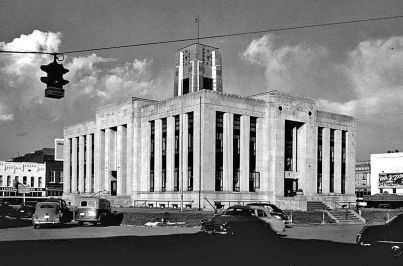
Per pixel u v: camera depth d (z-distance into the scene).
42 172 87.50
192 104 50.75
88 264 14.88
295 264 15.12
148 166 57.09
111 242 22.00
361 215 47.94
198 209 47.00
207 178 48.84
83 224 37.66
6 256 16.80
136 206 56.38
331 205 55.59
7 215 46.50
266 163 53.84
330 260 16.14
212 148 49.62
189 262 15.43
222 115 51.53
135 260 15.81
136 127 58.75
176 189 52.81
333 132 62.56
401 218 17.03
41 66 13.80
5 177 83.19
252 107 53.50
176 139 53.47
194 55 61.62
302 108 57.31
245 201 51.44
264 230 22.81
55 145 86.38
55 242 22.14
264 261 15.79
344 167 63.28
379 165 89.06
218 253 17.91
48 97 13.84
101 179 64.69
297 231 31.34
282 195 54.03
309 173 57.38
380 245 16.83
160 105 55.56
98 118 65.94
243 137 52.41
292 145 57.78
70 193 74.12
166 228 33.00
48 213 33.31
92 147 69.50
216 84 62.66
